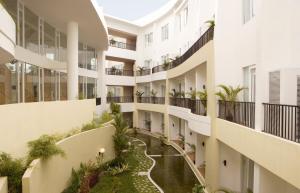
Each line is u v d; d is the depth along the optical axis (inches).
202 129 493.4
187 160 698.8
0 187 221.9
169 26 999.6
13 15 456.4
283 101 258.5
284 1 283.4
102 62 971.3
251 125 343.3
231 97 397.1
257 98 295.7
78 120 547.2
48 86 600.4
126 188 496.4
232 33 433.1
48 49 617.6
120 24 1142.3
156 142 962.7
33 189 277.7
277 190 294.4
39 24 566.3
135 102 1197.1
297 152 197.9
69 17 577.3
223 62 444.5
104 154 614.5
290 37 279.4
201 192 415.8
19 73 470.6
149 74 1108.5
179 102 793.6
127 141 693.9
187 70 650.8
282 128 248.2
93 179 498.9
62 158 402.9
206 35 515.8
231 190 429.1
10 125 300.7
